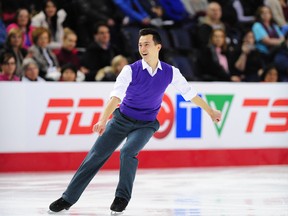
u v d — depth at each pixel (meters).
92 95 24.78
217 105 26.27
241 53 30.52
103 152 14.04
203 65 29.45
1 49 26.70
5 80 25.00
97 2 30.14
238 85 26.58
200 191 19.08
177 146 25.86
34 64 25.28
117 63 26.95
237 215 14.68
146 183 20.97
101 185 20.31
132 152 13.97
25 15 27.66
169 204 16.38
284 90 27.28
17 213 14.70
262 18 31.56
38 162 24.30
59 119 24.47
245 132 26.78
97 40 28.47
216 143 26.39
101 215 14.41
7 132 23.88
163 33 30.52
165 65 14.27
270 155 27.22
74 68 25.84
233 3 33.28
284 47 31.34
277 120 27.25
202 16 32.50
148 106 14.16
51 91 24.34
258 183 21.16
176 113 25.73
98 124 13.27
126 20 30.44
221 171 24.69
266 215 14.72
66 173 23.66
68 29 27.72
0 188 19.45
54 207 14.28
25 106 24.06
